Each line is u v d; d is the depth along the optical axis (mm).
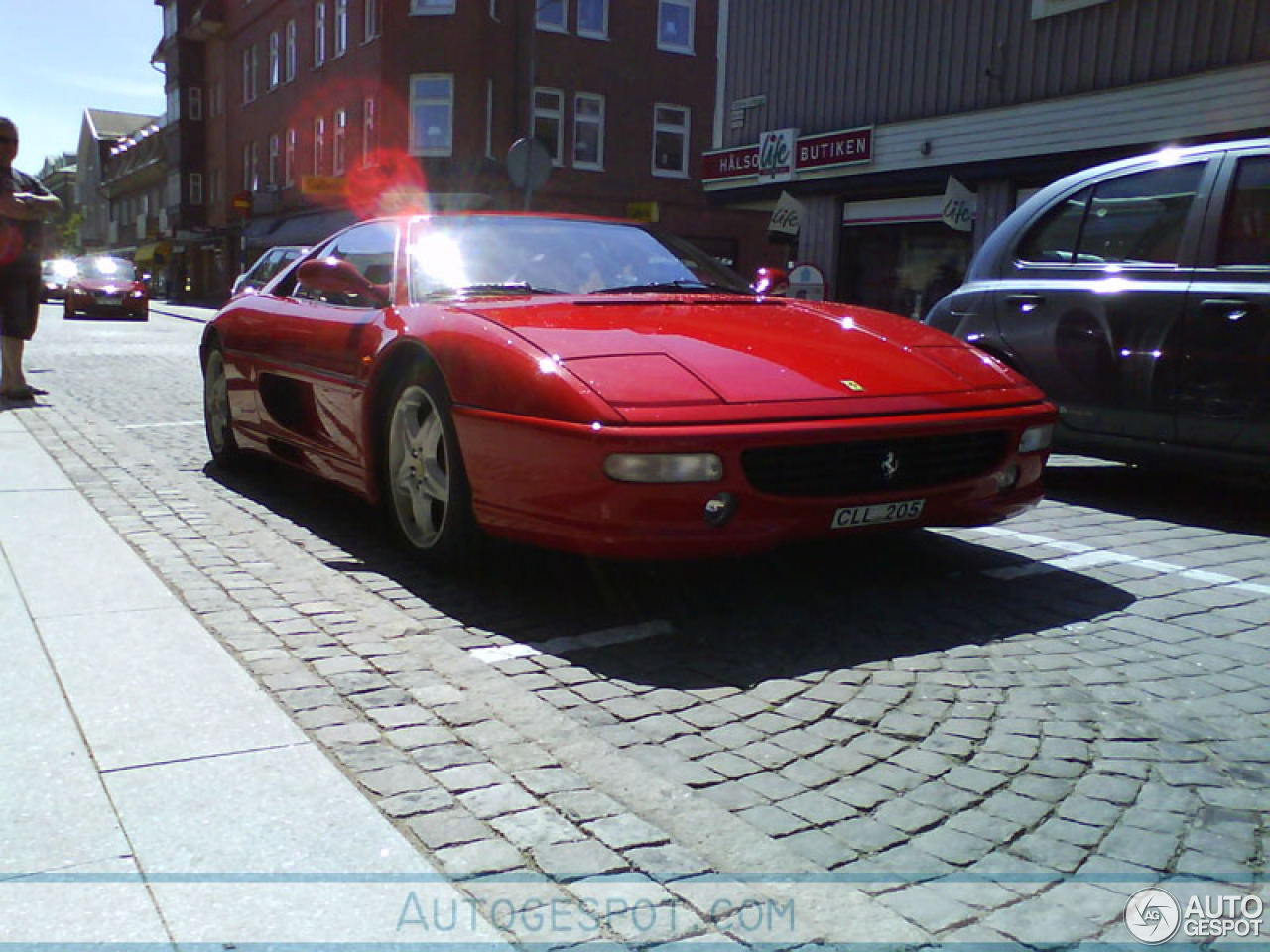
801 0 17188
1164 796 2416
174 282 52906
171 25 50469
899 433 3465
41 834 2100
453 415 3682
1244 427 4785
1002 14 14070
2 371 8797
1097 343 5328
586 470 3238
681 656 3244
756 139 18219
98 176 81625
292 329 5031
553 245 4777
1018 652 3311
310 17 33562
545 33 28281
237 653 3100
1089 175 5715
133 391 10055
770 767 2543
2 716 2605
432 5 27031
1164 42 12297
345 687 2869
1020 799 2396
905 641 3396
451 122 27219
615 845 2119
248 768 2377
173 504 5082
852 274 17094
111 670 2898
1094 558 4391
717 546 3271
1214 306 4871
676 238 5246
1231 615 3684
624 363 3471
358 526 4836
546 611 3643
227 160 43812
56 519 4590
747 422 3283
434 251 4605
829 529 3439
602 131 29281
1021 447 3797
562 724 2676
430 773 2400
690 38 30250
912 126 15258
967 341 5969
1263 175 4910
